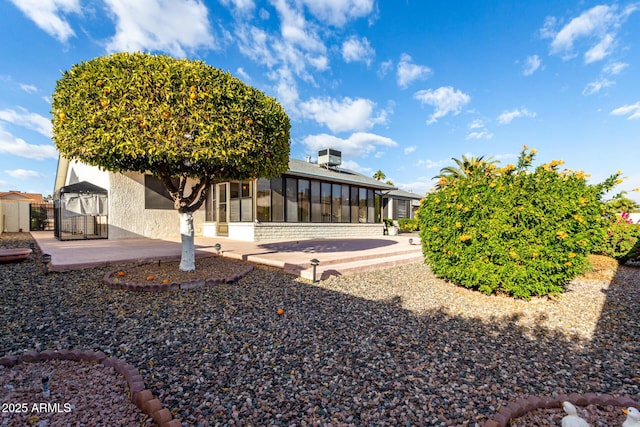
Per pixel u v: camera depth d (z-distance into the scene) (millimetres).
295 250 9641
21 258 6402
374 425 2010
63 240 11602
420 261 9234
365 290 5617
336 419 2061
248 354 2975
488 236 5098
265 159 5688
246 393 2326
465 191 5461
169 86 4539
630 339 3615
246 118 5086
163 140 4504
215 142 4695
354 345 3270
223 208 14398
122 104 4406
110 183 12141
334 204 16266
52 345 2965
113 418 1938
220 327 3604
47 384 2109
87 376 2428
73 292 4656
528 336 3676
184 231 6062
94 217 14141
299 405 2201
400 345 3311
